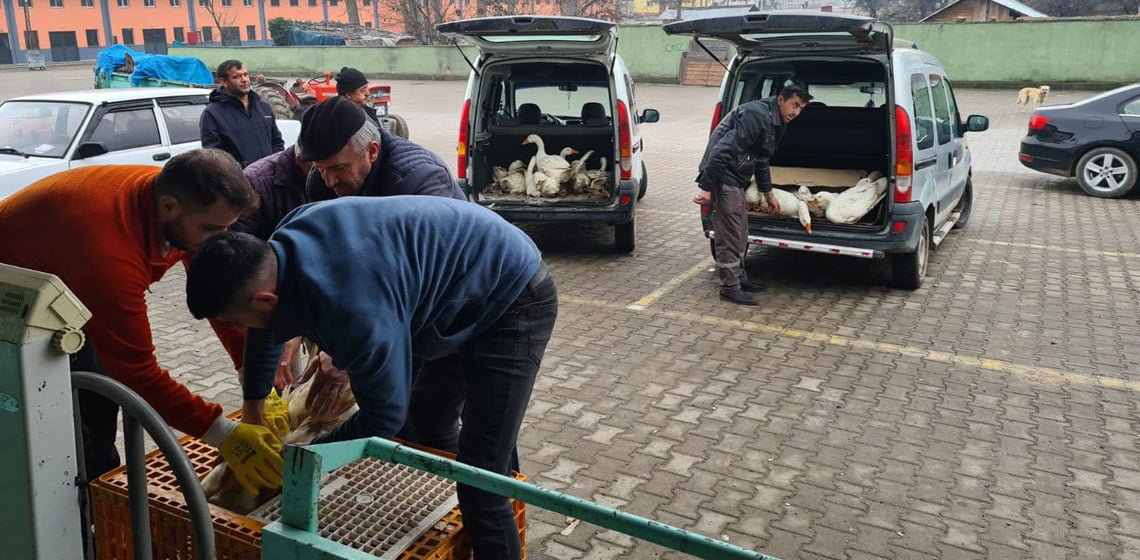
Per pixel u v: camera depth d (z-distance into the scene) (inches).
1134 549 130.8
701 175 244.8
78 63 1978.3
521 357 94.1
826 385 193.3
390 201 86.7
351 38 1481.3
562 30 264.7
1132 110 415.8
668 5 2647.6
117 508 91.8
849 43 241.1
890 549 131.0
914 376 198.5
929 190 261.3
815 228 256.8
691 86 1189.7
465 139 299.7
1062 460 158.6
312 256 77.7
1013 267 294.8
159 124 323.6
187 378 196.9
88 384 77.5
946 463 157.5
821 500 144.9
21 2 1932.8
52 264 89.0
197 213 90.2
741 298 252.4
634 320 238.4
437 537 91.3
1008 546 131.6
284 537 69.3
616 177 294.4
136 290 90.6
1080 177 429.1
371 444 75.4
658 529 62.7
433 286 84.9
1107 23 964.0
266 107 261.4
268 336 92.0
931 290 267.7
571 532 135.9
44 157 297.6
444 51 1327.5
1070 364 205.9
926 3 2190.0
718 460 158.7
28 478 75.6
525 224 367.6
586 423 173.8
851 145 280.4
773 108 238.5
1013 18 1393.9
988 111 819.4
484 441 94.0
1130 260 304.0
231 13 2292.1
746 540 133.0
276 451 88.2
